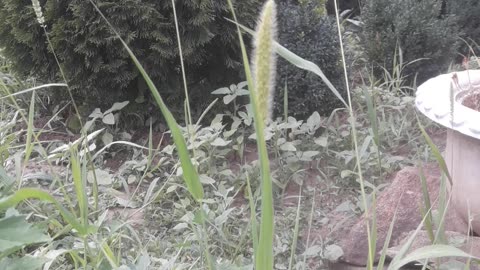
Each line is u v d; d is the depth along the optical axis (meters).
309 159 3.45
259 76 1.00
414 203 2.72
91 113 4.04
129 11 3.69
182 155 1.32
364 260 2.59
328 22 4.18
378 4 4.81
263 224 1.08
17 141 3.98
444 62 4.75
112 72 3.86
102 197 3.24
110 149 3.97
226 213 2.71
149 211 3.19
